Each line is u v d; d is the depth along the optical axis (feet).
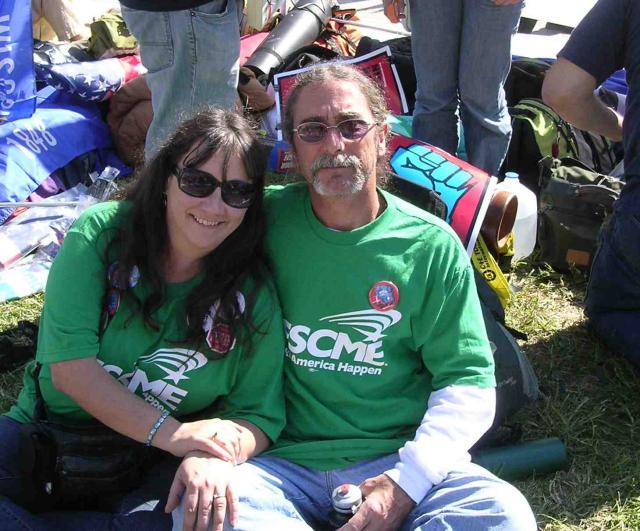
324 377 5.00
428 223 4.98
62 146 9.70
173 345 4.84
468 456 4.90
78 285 4.75
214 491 4.46
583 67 6.45
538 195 9.42
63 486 4.75
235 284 4.87
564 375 7.11
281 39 11.34
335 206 4.87
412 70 10.72
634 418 6.60
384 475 4.70
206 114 4.72
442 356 5.02
